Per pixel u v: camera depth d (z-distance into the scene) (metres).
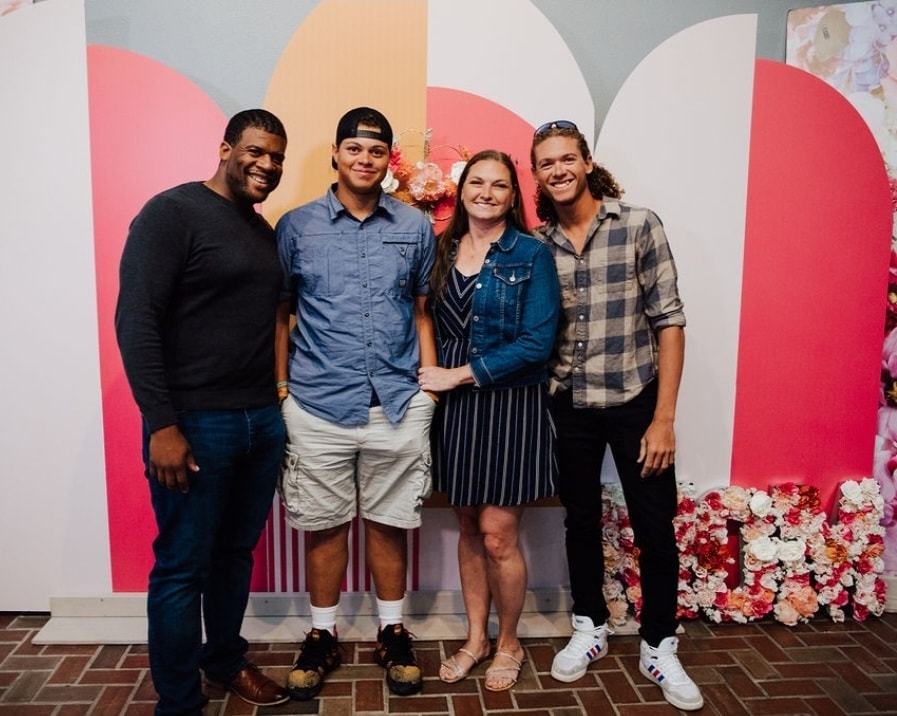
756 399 2.53
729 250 2.45
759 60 2.38
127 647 2.29
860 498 2.53
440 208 2.38
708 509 2.50
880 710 2.01
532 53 2.33
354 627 2.39
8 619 2.44
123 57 2.26
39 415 2.38
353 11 2.29
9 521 2.42
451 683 2.12
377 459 1.98
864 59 2.43
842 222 2.47
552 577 2.55
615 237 1.96
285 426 1.96
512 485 1.94
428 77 2.32
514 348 1.89
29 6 2.24
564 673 2.13
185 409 1.69
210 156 2.30
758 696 2.07
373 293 1.90
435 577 2.52
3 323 2.34
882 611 2.56
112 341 2.35
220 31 2.31
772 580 2.50
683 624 2.50
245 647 2.07
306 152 2.32
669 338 1.95
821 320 2.51
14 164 2.29
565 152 1.90
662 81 2.37
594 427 2.08
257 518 1.94
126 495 2.42
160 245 1.60
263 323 1.80
